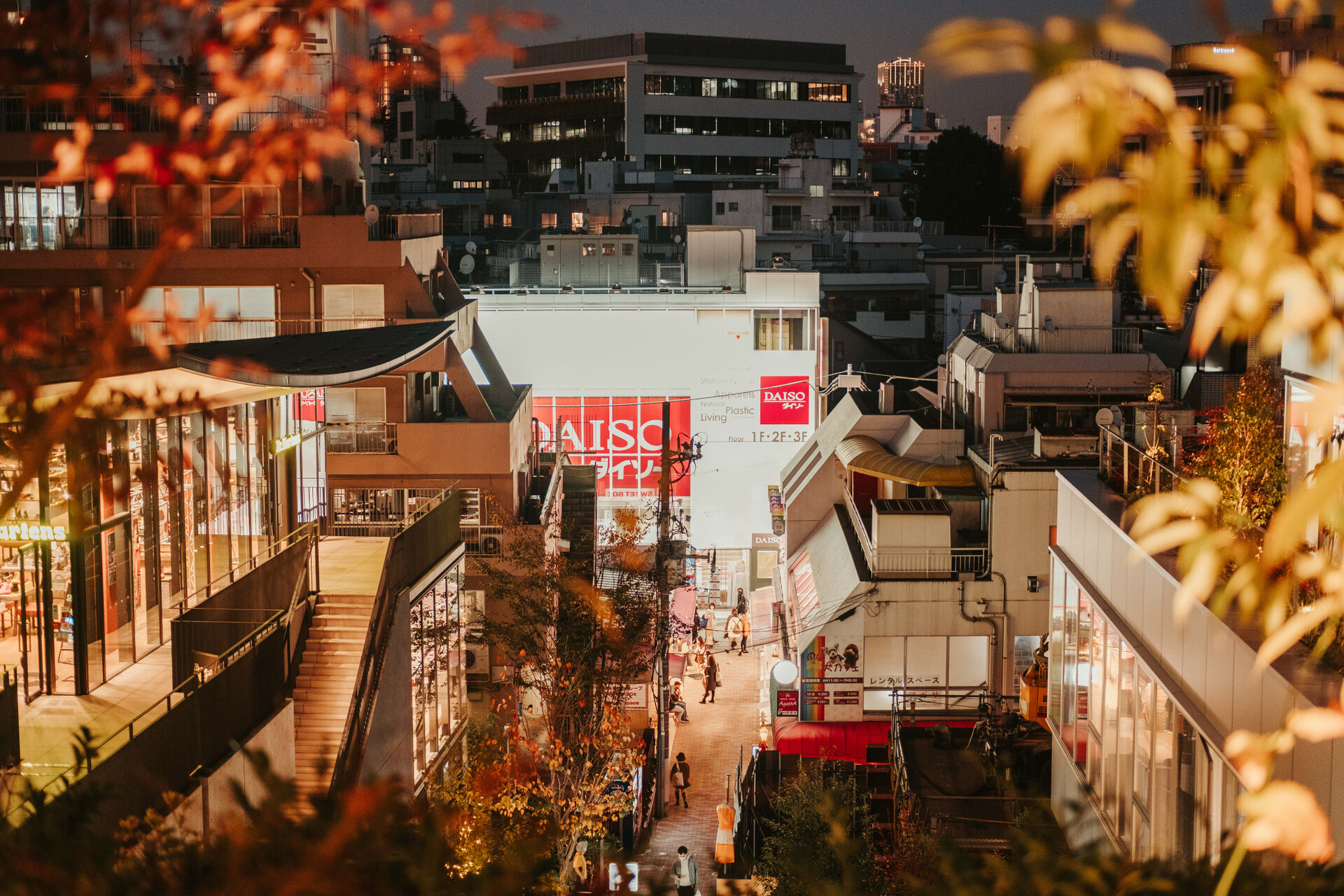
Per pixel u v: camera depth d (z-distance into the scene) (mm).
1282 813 2594
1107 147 1794
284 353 25391
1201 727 13867
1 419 8820
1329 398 2096
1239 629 13078
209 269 37125
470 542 34750
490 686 32219
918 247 83250
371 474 36000
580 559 40906
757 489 57375
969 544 34312
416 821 6301
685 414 57062
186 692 17797
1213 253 1984
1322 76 1908
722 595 56250
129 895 6047
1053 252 69438
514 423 37625
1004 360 37469
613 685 30734
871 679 33312
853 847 6375
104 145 35719
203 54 4969
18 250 36719
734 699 44375
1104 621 18922
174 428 22656
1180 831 15055
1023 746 25906
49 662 19812
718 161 122125
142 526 21844
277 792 6281
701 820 33625
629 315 56625
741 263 61781
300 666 22469
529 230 84812
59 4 4914
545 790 25375
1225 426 15906
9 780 13312
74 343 6566
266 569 21484
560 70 126938
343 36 29859
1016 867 5293
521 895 6301
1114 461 21156
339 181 41000
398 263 37281
